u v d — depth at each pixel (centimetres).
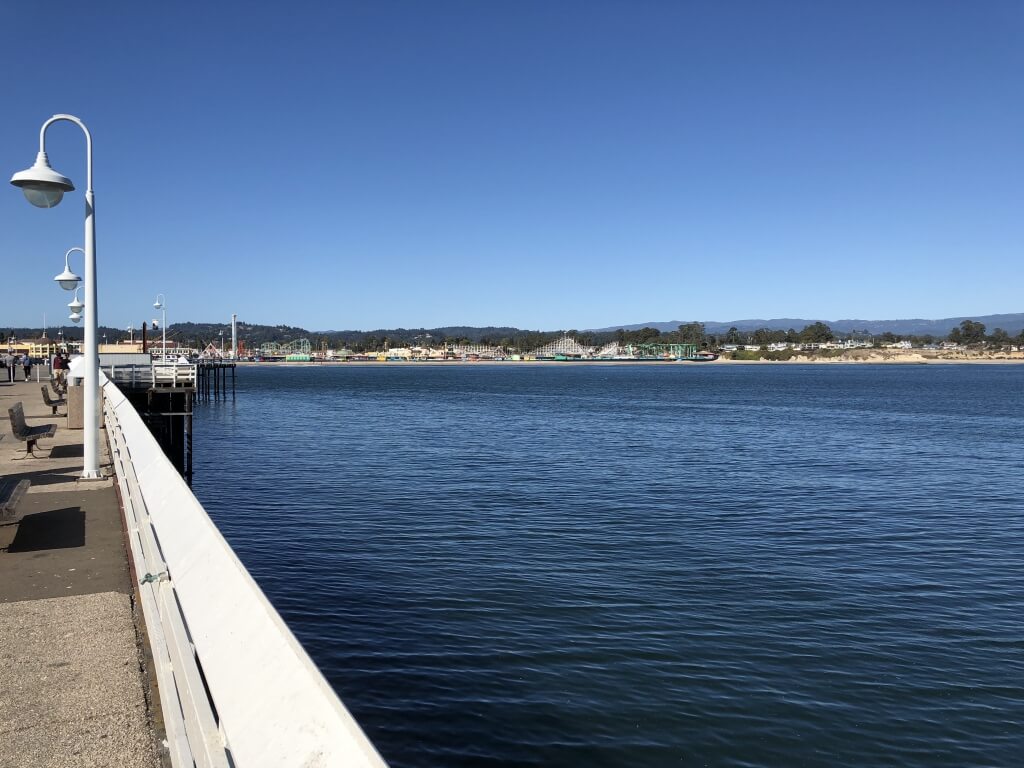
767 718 918
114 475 1200
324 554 1620
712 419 5506
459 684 990
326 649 1095
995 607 1311
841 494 2405
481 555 1612
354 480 2633
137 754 404
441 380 14488
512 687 984
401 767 806
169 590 397
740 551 1662
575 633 1165
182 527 397
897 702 962
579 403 7431
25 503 1005
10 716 446
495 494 2352
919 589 1406
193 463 3086
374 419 5378
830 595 1363
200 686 277
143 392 3269
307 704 199
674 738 871
